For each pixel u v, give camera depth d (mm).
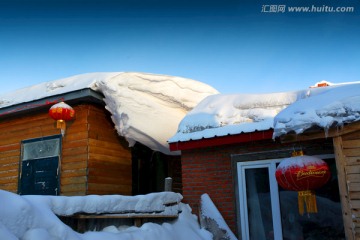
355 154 4453
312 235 5926
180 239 5848
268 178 6477
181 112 9523
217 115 7195
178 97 9344
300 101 4922
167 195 6254
